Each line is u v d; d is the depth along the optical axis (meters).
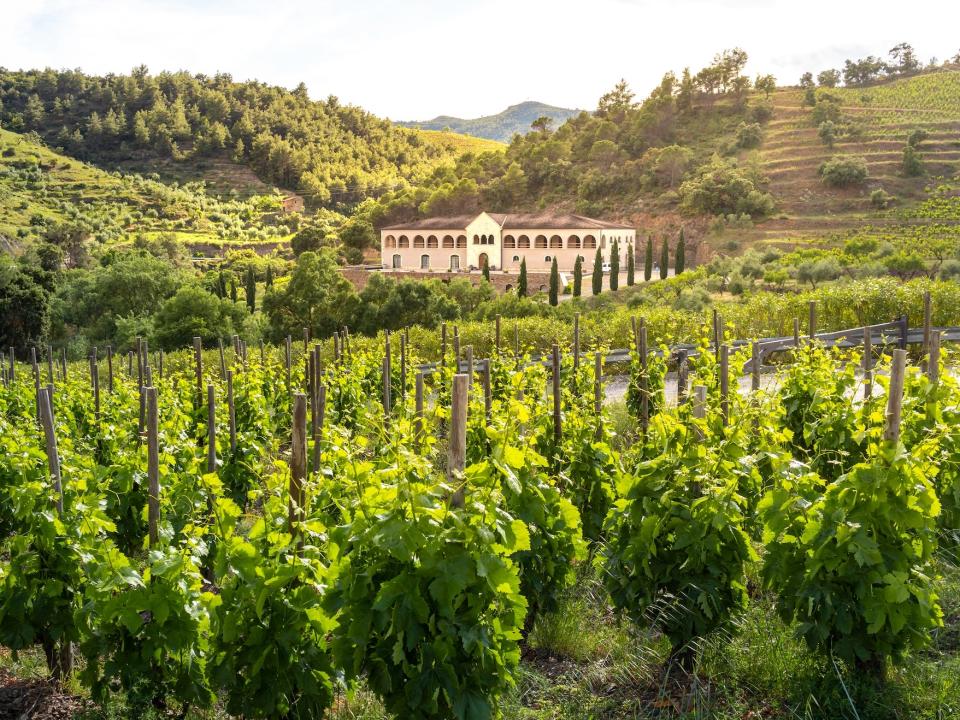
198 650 4.55
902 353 4.32
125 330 49.31
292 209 177.38
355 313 44.12
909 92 151.88
